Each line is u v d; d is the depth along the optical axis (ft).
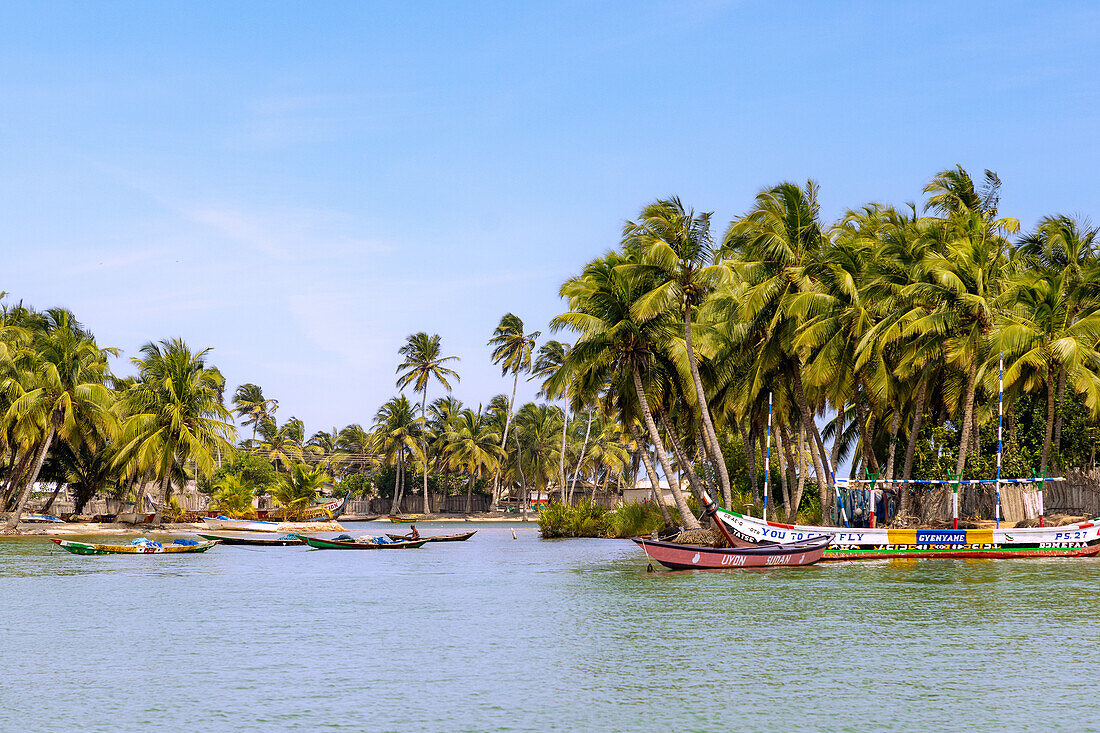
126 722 52.65
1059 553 140.97
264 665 66.90
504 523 388.37
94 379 256.73
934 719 52.49
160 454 249.14
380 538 199.41
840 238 163.02
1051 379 158.51
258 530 247.29
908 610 89.76
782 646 72.28
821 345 151.02
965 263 148.05
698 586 110.93
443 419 428.56
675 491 165.07
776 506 191.62
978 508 159.94
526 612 91.56
